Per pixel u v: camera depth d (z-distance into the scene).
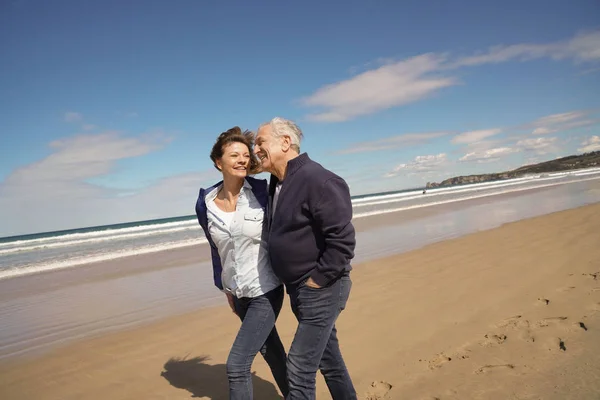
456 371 3.00
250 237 2.32
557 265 5.84
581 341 3.20
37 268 11.55
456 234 11.26
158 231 25.30
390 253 9.03
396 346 3.62
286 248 2.03
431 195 47.22
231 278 2.43
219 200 2.55
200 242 15.33
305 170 1.99
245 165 2.36
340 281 2.08
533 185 43.34
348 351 3.61
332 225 1.89
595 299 4.17
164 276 8.71
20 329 5.34
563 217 11.47
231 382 2.22
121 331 4.88
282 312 5.02
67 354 4.19
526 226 10.62
